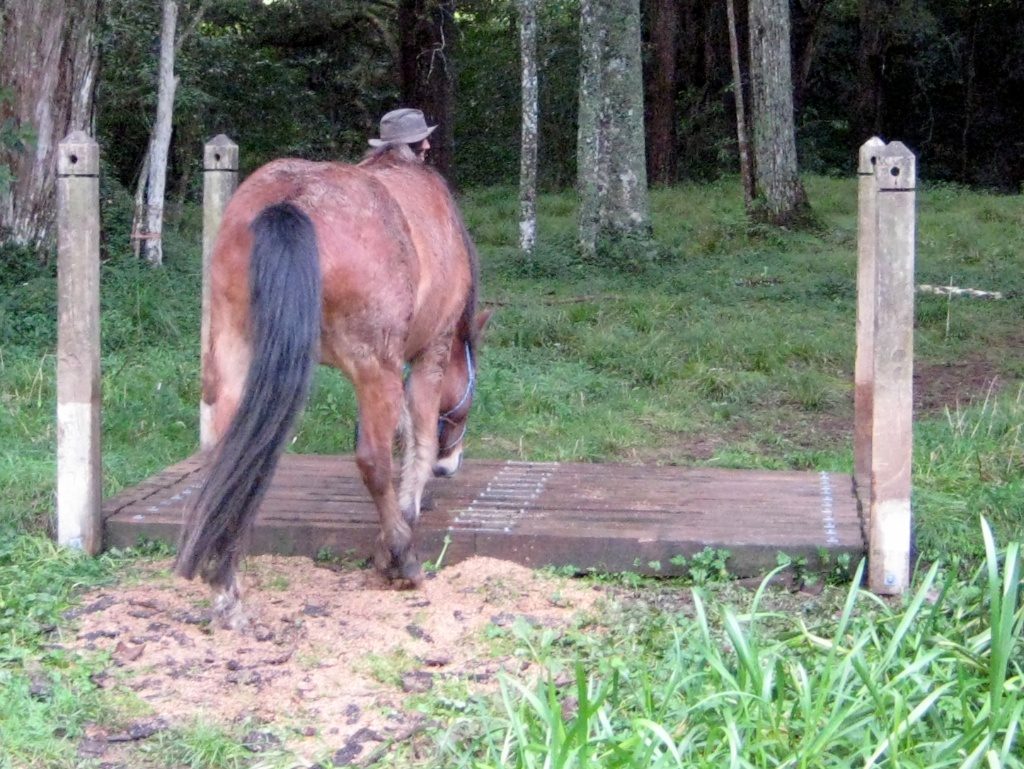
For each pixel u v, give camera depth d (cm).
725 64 3047
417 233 490
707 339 1107
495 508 581
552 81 2972
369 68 2630
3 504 598
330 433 782
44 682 409
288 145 2405
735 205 2302
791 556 522
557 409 880
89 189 525
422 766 363
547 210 2383
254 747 375
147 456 712
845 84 3391
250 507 416
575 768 327
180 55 1942
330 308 440
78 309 531
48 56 1188
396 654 441
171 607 481
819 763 331
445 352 524
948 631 417
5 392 834
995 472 697
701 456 801
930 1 3322
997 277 1513
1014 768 326
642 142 1722
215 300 447
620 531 541
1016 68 3403
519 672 429
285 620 467
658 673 410
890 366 496
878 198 491
